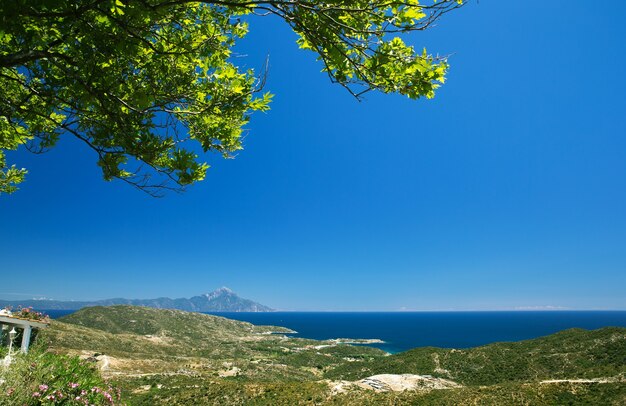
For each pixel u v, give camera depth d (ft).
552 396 130.21
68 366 19.81
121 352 252.01
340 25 10.57
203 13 15.55
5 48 12.84
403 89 12.44
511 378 227.40
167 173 14.20
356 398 143.02
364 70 12.08
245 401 141.79
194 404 136.36
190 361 283.79
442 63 12.32
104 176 14.16
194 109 15.53
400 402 137.28
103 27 10.97
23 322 58.18
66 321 480.23
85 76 11.64
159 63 14.24
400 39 12.28
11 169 24.02
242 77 15.90
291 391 153.58
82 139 13.52
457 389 148.46
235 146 16.61
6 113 13.88
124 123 12.87
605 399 121.70
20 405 16.14
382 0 10.77
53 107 14.62
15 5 8.92
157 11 10.02
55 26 10.87
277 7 10.89
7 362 18.07
